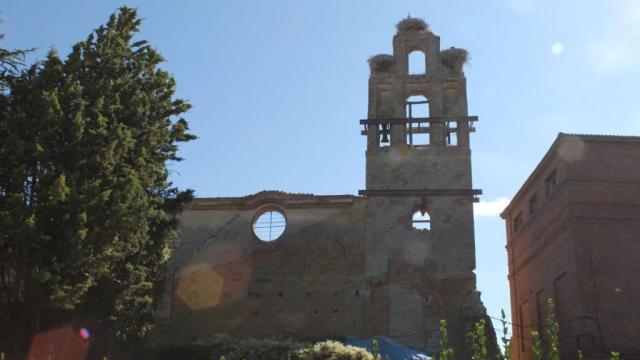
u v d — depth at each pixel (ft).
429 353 98.02
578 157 99.81
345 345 92.38
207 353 89.71
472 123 112.57
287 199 110.83
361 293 104.01
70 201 62.18
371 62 118.21
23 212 60.59
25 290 63.93
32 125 64.69
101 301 68.80
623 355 90.33
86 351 68.49
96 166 65.26
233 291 107.14
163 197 79.30
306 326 103.45
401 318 101.55
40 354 65.00
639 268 94.27
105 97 71.26
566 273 98.99
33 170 64.23
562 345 100.17
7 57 67.72
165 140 75.77
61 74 68.85
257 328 104.47
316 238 108.17
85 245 62.34
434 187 108.78
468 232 105.40
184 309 106.93
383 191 108.78
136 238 67.41
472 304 100.22
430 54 117.19
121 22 76.95
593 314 92.27
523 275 123.34
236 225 110.83
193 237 110.73
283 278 106.83
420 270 104.01
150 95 76.18
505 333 33.22
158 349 90.07
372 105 115.03
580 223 96.63
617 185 98.02
